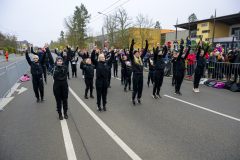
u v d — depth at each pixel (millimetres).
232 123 4008
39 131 3711
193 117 4391
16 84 9203
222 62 8375
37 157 2793
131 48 5113
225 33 29000
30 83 9422
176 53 7102
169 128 3766
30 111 5004
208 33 27297
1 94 6328
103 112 4828
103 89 4828
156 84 6020
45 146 3115
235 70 7727
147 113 4711
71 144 3162
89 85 6223
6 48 48000
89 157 2768
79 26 43906
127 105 5445
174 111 4852
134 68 5246
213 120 4191
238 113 4656
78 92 7266
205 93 6895
